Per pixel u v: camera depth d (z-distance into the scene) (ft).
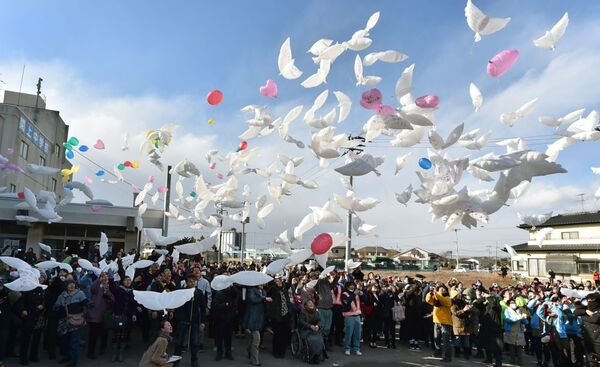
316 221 25.22
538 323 32.65
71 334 24.43
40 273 28.04
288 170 26.18
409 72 17.88
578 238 105.40
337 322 34.88
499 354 30.01
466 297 34.50
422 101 17.29
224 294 28.45
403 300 36.50
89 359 26.50
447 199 17.47
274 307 29.53
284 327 30.01
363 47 18.07
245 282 26.55
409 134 19.01
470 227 18.43
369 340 36.52
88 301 26.40
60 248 71.05
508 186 16.16
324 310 32.30
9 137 72.74
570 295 31.99
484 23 14.75
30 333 24.81
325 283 33.01
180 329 25.32
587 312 26.84
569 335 29.48
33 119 95.81
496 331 30.25
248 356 29.40
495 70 15.71
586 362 28.14
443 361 31.09
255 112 22.98
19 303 24.35
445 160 18.12
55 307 24.85
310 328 29.12
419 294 36.06
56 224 71.05
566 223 107.76
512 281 97.14
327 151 20.24
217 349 28.14
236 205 29.22
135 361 26.32
